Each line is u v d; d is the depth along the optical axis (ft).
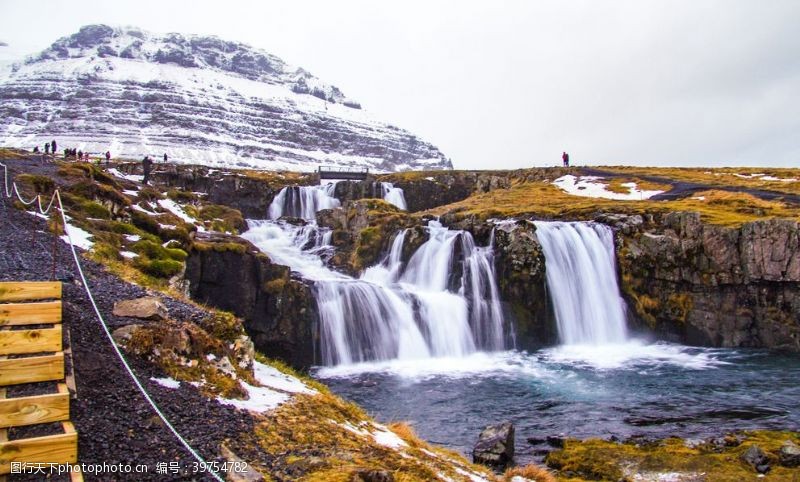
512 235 133.59
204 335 42.55
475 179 266.57
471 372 101.45
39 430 27.17
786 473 49.73
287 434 35.40
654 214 146.82
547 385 90.38
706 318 127.44
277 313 107.04
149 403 33.14
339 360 111.55
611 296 136.15
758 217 143.23
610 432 66.33
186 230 103.60
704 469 51.47
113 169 222.89
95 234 77.41
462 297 128.57
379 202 185.06
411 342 117.91
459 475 39.55
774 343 120.47
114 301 46.88
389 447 39.68
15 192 83.92
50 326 35.91
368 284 120.67
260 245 171.94
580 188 231.91
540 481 48.83
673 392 84.74
